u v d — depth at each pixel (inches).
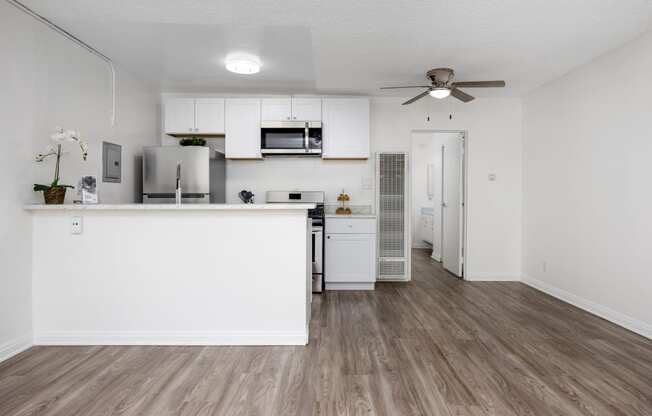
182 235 96.2
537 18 95.0
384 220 174.7
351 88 159.3
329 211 175.6
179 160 146.3
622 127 111.9
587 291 127.2
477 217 174.1
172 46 119.2
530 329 108.0
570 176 136.9
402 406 66.9
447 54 119.4
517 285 165.6
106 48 120.2
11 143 88.7
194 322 96.3
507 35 105.3
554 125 147.0
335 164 175.6
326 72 137.6
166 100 160.9
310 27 101.7
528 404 67.7
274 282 96.2
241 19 98.1
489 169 173.9
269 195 173.6
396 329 108.0
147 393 71.1
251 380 76.5
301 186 175.8
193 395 70.5
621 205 112.1
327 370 81.2
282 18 97.1
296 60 131.4
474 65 129.5
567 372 80.5
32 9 92.6
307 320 102.6
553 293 146.9
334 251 157.9
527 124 167.9
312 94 171.8
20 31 91.1
